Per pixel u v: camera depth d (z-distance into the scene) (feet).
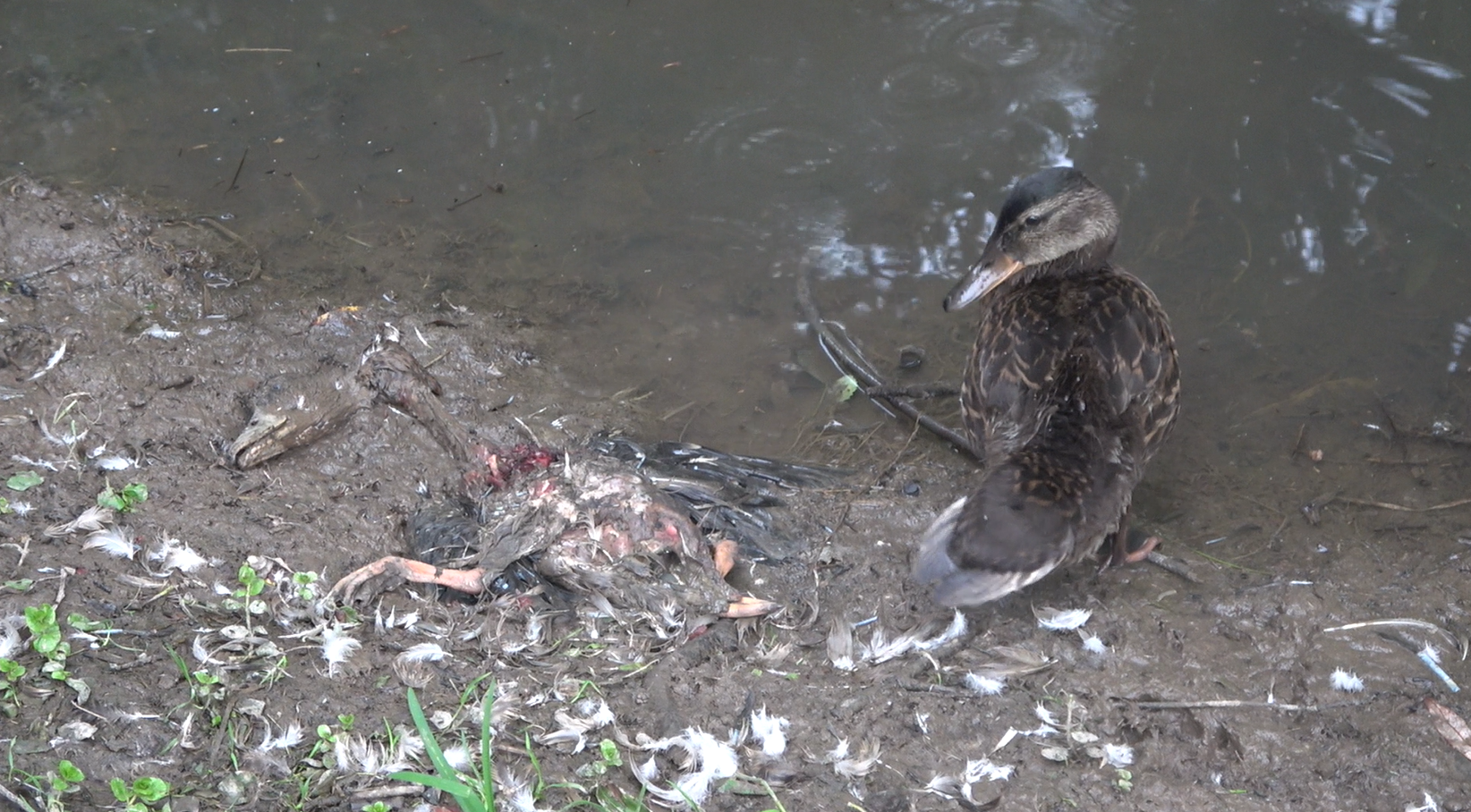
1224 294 9.18
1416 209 9.30
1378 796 8.04
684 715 8.06
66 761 7.74
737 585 8.43
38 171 9.33
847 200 9.42
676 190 9.44
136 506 8.32
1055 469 8.21
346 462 8.62
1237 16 9.82
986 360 8.61
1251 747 8.11
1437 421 8.87
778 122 9.61
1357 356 9.04
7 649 7.89
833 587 8.43
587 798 7.87
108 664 7.92
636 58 9.78
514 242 9.30
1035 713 8.14
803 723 8.07
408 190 9.41
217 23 9.87
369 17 9.92
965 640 8.29
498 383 8.93
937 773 8.01
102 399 8.63
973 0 9.91
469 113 9.62
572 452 8.73
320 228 9.28
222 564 8.23
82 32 9.81
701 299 9.21
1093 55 9.74
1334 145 9.45
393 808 7.80
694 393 8.98
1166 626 8.34
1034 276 8.95
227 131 9.53
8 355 8.68
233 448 8.54
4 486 8.28
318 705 7.95
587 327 9.11
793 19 9.91
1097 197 8.91
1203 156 9.45
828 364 9.07
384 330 8.81
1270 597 8.39
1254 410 8.93
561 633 8.22
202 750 7.83
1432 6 9.76
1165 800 8.00
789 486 8.67
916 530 8.55
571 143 9.56
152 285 8.99
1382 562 8.51
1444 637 8.32
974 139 9.55
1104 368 8.45
